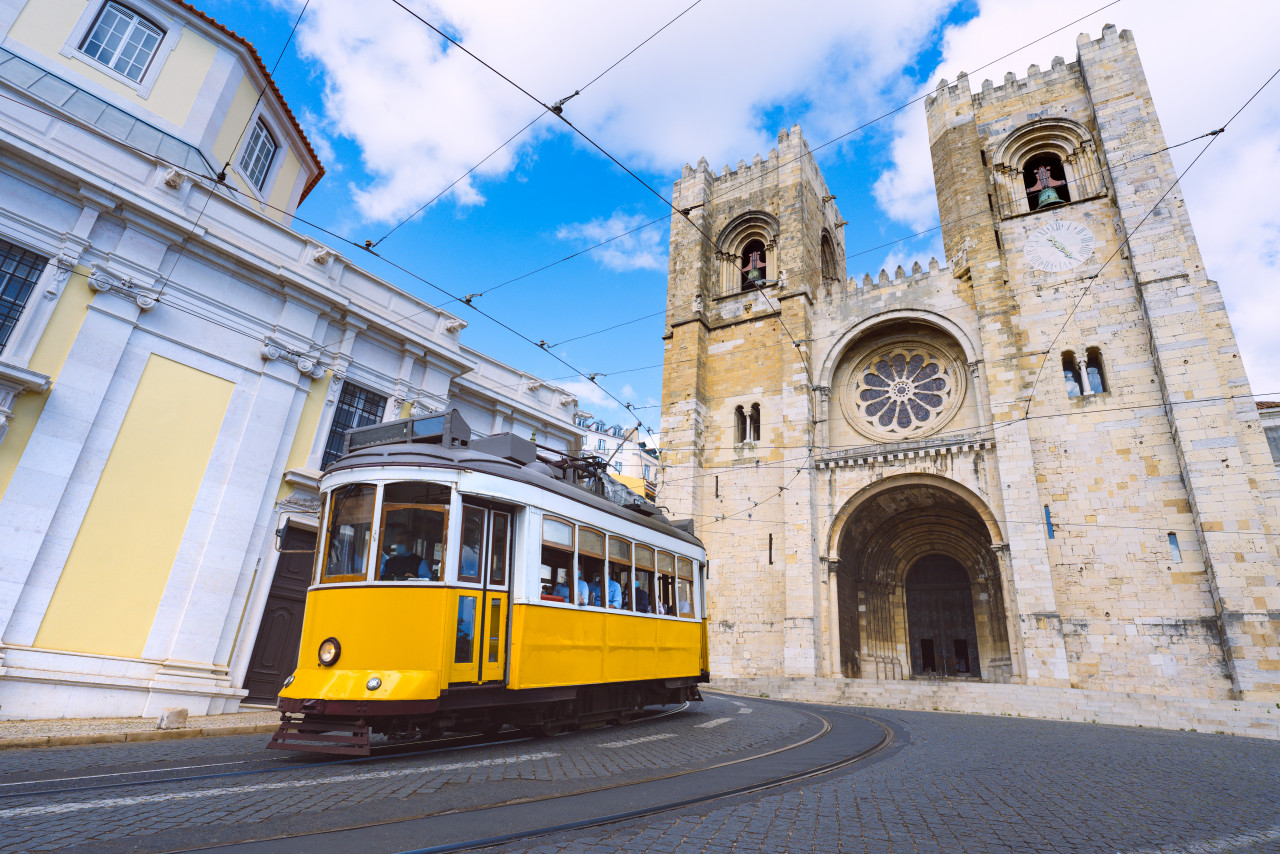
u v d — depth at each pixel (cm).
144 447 1395
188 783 674
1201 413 2336
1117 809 654
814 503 3073
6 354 1235
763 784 727
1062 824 584
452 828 523
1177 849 510
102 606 1298
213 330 1527
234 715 1362
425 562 905
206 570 1427
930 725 1567
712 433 3597
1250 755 1180
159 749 942
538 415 2259
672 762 871
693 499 3397
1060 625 2377
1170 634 2259
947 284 3144
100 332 1359
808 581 2894
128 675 1302
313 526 1639
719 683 2827
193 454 1462
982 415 2855
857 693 2447
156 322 1444
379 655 844
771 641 3002
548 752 913
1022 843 518
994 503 2684
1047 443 2645
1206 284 2508
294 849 461
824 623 2912
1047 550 2502
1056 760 1002
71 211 1357
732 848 485
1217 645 2183
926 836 530
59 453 1277
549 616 1034
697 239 4038
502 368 2242
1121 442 2525
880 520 3294
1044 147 3153
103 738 1012
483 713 977
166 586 1380
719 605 3186
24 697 1177
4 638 1184
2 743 909
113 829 504
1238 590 2131
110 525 1330
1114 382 2608
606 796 652
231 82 1866
